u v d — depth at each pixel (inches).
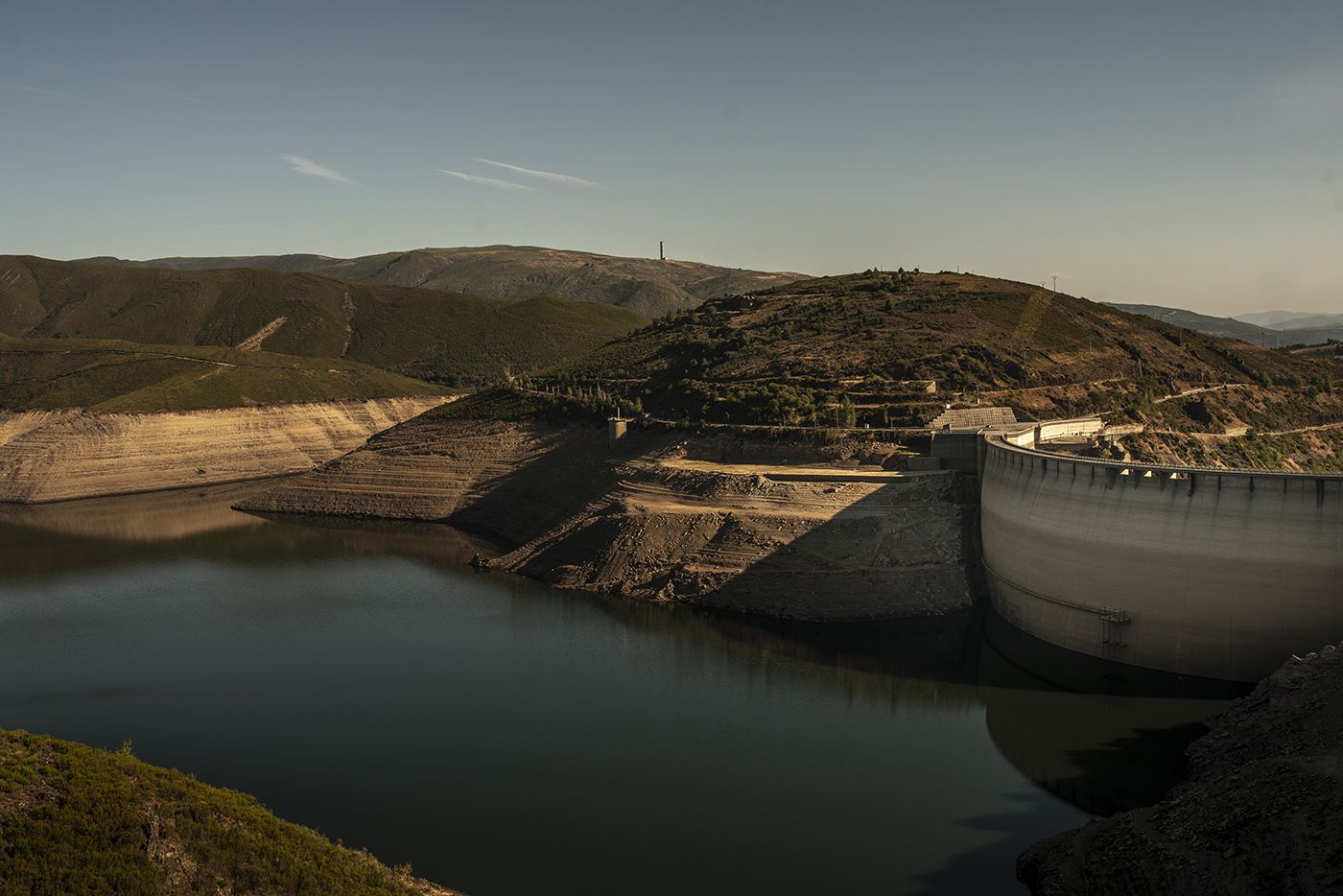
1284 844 2011.6
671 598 4722.0
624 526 5196.9
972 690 3651.6
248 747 3169.3
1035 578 4057.6
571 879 2433.6
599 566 5103.3
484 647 4143.7
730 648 4099.4
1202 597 3459.6
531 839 2615.7
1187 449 5659.5
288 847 2091.5
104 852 1806.1
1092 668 3762.3
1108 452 5334.6
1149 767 2994.6
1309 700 2620.6
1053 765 3036.4
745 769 3016.7
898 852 2564.0
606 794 2864.2
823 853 2559.1
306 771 3002.0
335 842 2469.2
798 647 4126.5
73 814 1857.8
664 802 2819.9
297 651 4116.6
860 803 2815.0
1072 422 5625.0
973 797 2844.5
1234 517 3408.0
